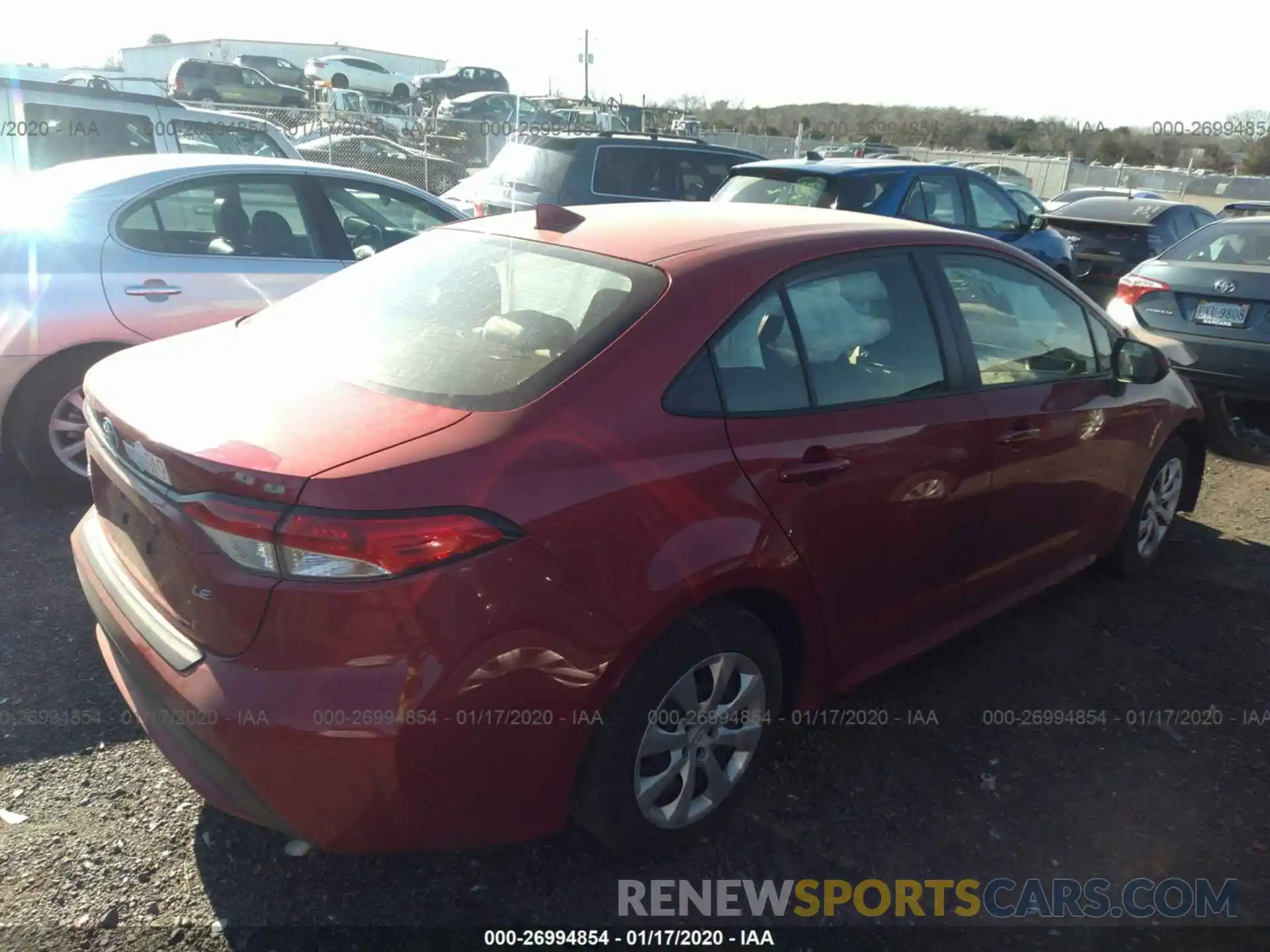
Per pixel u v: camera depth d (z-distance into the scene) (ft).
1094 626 13.30
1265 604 14.14
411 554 6.70
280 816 7.07
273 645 6.83
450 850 7.65
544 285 9.04
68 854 8.44
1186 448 15.17
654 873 8.64
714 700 8.60
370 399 7.83
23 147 25.55
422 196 20.21
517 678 7.18
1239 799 9.92
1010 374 11.27
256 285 17.10
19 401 15.29
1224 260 22.27
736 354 8.66
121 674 8.30
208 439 7.31
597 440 7.59
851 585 9.59
